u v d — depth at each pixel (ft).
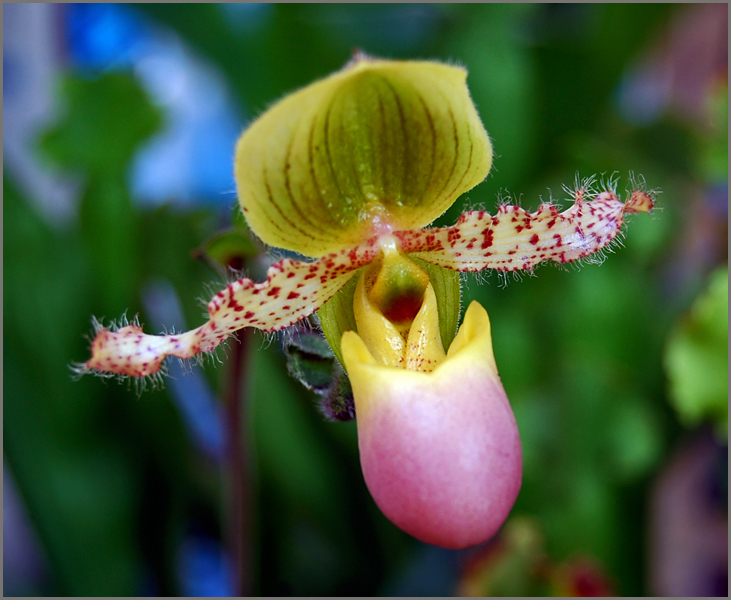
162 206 0.95
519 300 0.98
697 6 0.99
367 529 0.97
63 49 1.31
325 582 0.95
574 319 0.96
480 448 0.73
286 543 0.96
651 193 0.79
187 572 1.00
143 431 0.95
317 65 1.02
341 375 0.80
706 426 0.96
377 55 1.03
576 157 0.96
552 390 0.95
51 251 0.94
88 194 0.96
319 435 0.97
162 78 1.38
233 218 0.80
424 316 0.78
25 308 0.93
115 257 0.95
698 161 0.98
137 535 0.95
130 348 0.74
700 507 1.12
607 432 0.94
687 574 1.11
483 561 0.93
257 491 0.95
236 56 1.02
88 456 0.94
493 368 0.76
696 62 1.30
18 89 1.27
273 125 0.72
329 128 0.74
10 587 0.95
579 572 0.92
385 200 0.76
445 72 0.73
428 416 0.73
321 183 0.75
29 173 1.24
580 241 0.78
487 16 1.00
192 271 0.93
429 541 0.73
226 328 0.76
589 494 0.94
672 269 1.09
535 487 0.94
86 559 0.93
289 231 0.75
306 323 0.80
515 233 0.78
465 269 0.79
